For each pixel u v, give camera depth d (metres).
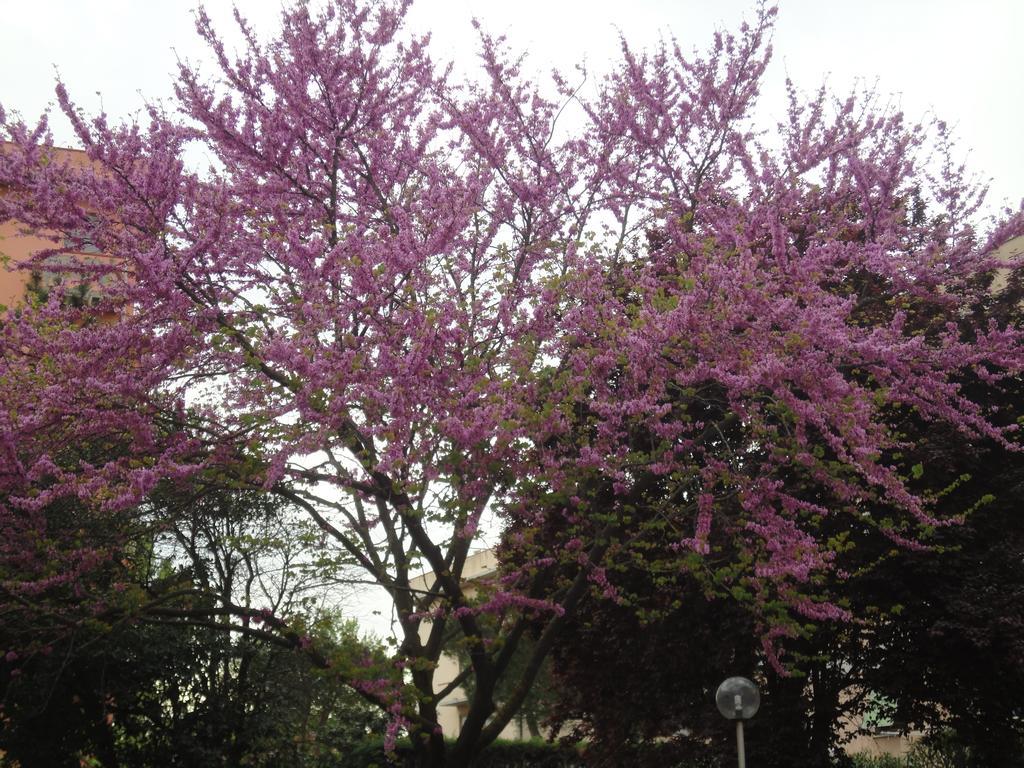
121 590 10.71
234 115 10.07
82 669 14.78
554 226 11.26
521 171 11.24
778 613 9.55
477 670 9.76
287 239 8.68
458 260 10.84
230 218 9.44
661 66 11.55
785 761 12.61
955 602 11.29
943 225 11.77
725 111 11.49
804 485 10.55
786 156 11.55
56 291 9.77
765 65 11.40
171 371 9.07
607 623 13.77
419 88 10.62
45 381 8.62
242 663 16.69
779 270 9.30
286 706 16.66
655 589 12.99
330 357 8.15
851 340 9.19
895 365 8.96
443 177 10.86
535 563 9.47
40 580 9.45
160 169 8.91
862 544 12.31
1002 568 11.86
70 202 8.77
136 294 8.52
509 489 9.27
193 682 16.45
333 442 8.73
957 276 11.62
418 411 8.55
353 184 10.76
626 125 11.38
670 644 12.93
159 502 10.88
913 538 11.90
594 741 14.60
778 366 8.02
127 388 8.22
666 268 11.62
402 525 9.98
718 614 12.77
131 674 15.24
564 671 14.78
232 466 9.12
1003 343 9.59
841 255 9.83
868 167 11.14
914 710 12.71
